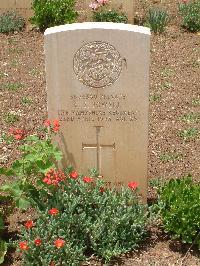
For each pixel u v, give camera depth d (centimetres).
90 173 210
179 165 256
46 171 192
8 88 337
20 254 200
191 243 203
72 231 197
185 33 428
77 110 206
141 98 202
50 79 202
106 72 199
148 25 433
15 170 198
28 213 221
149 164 257
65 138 211
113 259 199
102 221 197
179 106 313
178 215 197
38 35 427
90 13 445
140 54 195
